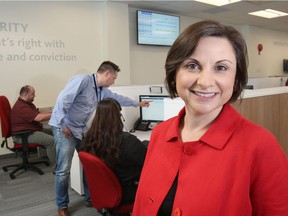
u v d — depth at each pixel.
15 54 3.74
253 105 1.36
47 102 4.08
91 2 4.43
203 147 0.63
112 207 1.56
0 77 3.65
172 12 5.55
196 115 0.67
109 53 4.55
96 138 1.55
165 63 0.67
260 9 5.39
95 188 1.56
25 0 3.76
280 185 0.56
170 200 0.65
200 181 0.60
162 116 2.58
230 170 0.57
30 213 2.30
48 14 4.00
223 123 0.63
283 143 1.62
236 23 7.09
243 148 0.58
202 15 5.93
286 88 1.72
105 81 2.31
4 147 3.74
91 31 4.48
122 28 4.67
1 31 3.60
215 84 0.59
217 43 0.58
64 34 4.19
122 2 4.60
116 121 1.56
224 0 4.71
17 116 3.08
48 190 2.75
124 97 2.50
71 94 2.12
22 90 3.22
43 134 3.20
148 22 5.12
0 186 2.85
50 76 4.09
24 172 3.24
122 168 1.55
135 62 5.23
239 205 0.55
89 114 2.26
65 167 2.19
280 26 7.74
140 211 0.74
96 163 1.42
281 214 0.56
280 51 8.76
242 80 0.64
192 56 0.59
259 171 0.56
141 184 0.75
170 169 0.68
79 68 4.39
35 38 3.90
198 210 0.57
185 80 0.61
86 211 2.30
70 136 2.19
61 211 2.19
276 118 1.55
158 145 0.76
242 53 0.61
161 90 2.74
